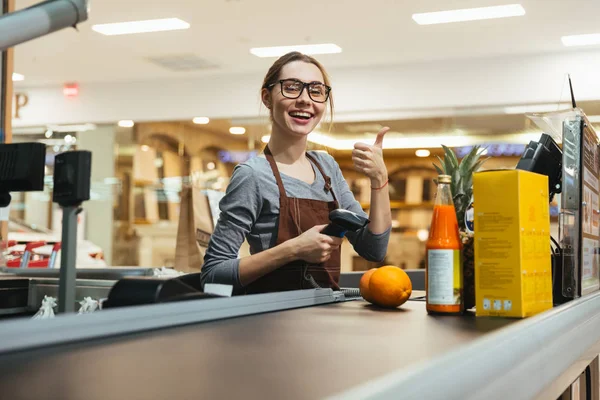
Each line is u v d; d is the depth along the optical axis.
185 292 1.07
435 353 0.75
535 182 1.28
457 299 1.28
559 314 1.14
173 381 0.58
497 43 7.09
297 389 0.55
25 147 1.08
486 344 0.79
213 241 1.82
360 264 8.43
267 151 1.94
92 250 4.68
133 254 9.22
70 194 0.87
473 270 1.33
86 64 8.14
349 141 8.34
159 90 8.95
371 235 1.78
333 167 2.05
